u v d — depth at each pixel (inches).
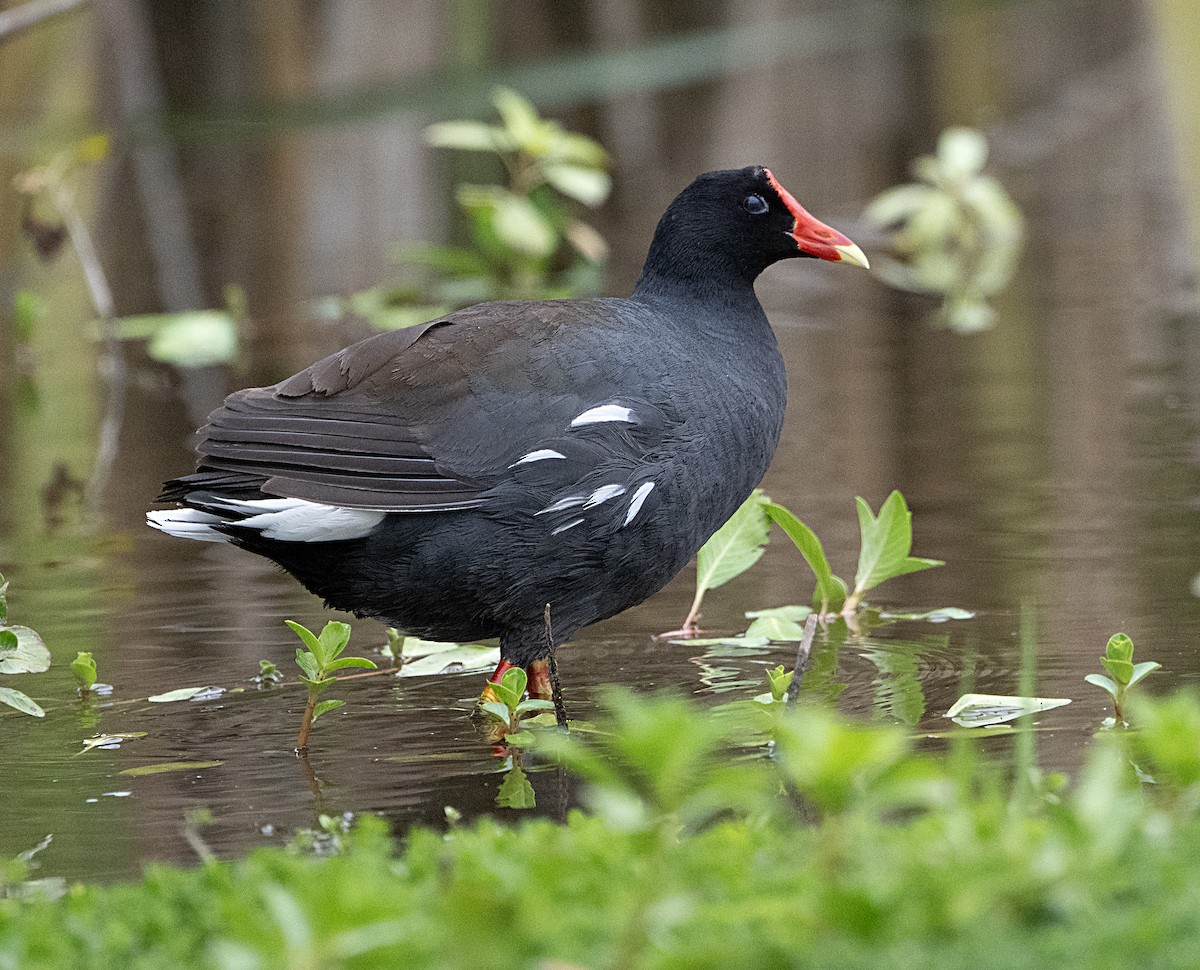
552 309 386.6
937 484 557.6
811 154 1261.1
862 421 653.3
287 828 298.2
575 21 1626.5
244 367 791.7
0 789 323.9
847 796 207.2
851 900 195.6
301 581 376.5
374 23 1480.1
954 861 210.5
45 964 209.3
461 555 365.1
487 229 935.0
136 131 1326.3
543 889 209.0
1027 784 279.0
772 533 520.4
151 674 398.6
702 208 422.3
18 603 459.5
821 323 849.5
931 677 376.8
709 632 426.6
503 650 382.0
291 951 189.3
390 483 356.8
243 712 370.0
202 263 1033.5
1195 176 1199.6
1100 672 372.8
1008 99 1483.8
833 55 1658.5
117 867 281.3
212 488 352.8
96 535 534.9
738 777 205.8
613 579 381.1
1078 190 1181.1
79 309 946.7
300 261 1027.9
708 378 388.8
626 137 1310.3
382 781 323.3
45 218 944.3
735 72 1565.0
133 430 686.5
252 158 1267.2
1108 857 212.4
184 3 1406.3
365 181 1214.3
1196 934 196.1
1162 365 722.2
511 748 342.6
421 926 206.5
